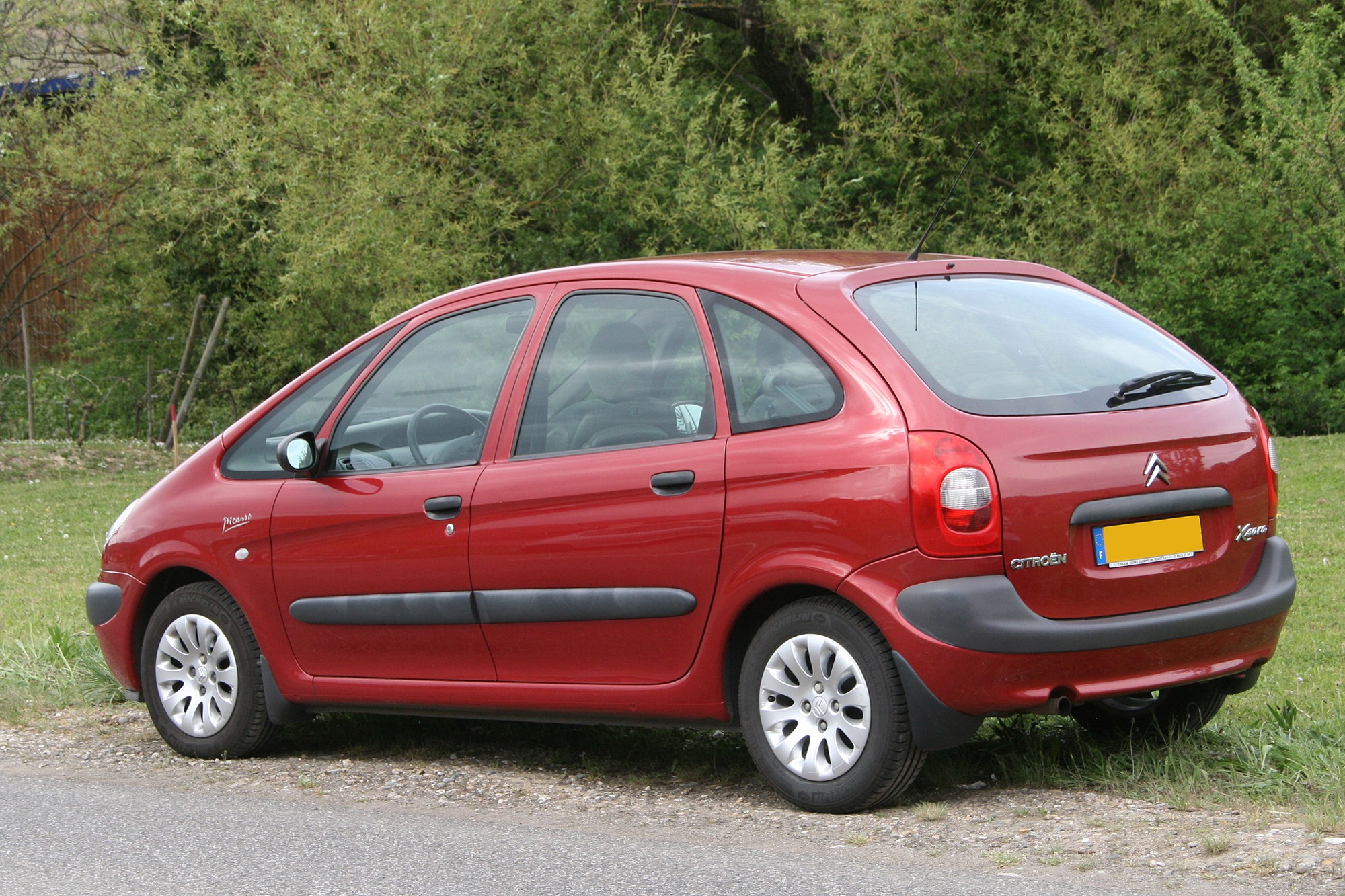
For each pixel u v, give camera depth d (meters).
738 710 7.49
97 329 40.66
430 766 8.87
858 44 32.75
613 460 7.66
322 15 27.14
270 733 9.18
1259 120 33.59
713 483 7.27
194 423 37.91
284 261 35.12
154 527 9.53
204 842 7.07
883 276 7.60
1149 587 7.04
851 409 6.96
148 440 35.69
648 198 30.70
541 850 6.71
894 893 5.78
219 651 9.24
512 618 7.97
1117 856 6.15
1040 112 34.97
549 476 7.85
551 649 7.90
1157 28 33.50
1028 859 6.17
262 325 37.78
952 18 33.53
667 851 6.61
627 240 32.72
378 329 9.13
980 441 6.71
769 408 7.25
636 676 7.64
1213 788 7.23
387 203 27.36
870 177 34.03
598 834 7.00
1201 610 7.16
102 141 35.75
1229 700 9.88
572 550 7.70
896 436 6.77
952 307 7.56
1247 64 31.08
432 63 26.86
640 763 8.71
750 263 7.88
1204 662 7.23
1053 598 6.79
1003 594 6.63
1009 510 6.67
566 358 8.11
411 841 6.97
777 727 7.20
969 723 6.73
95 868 6.65
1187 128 33.16
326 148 27.06
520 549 7.90
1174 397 7.48
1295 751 7.64
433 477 8.34
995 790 7.52
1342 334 33.16
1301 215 30.83
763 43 37.25
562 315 8.24
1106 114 32.97
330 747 9.58
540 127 30.25
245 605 9.06
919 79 34.84
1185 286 33.06
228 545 9.12
